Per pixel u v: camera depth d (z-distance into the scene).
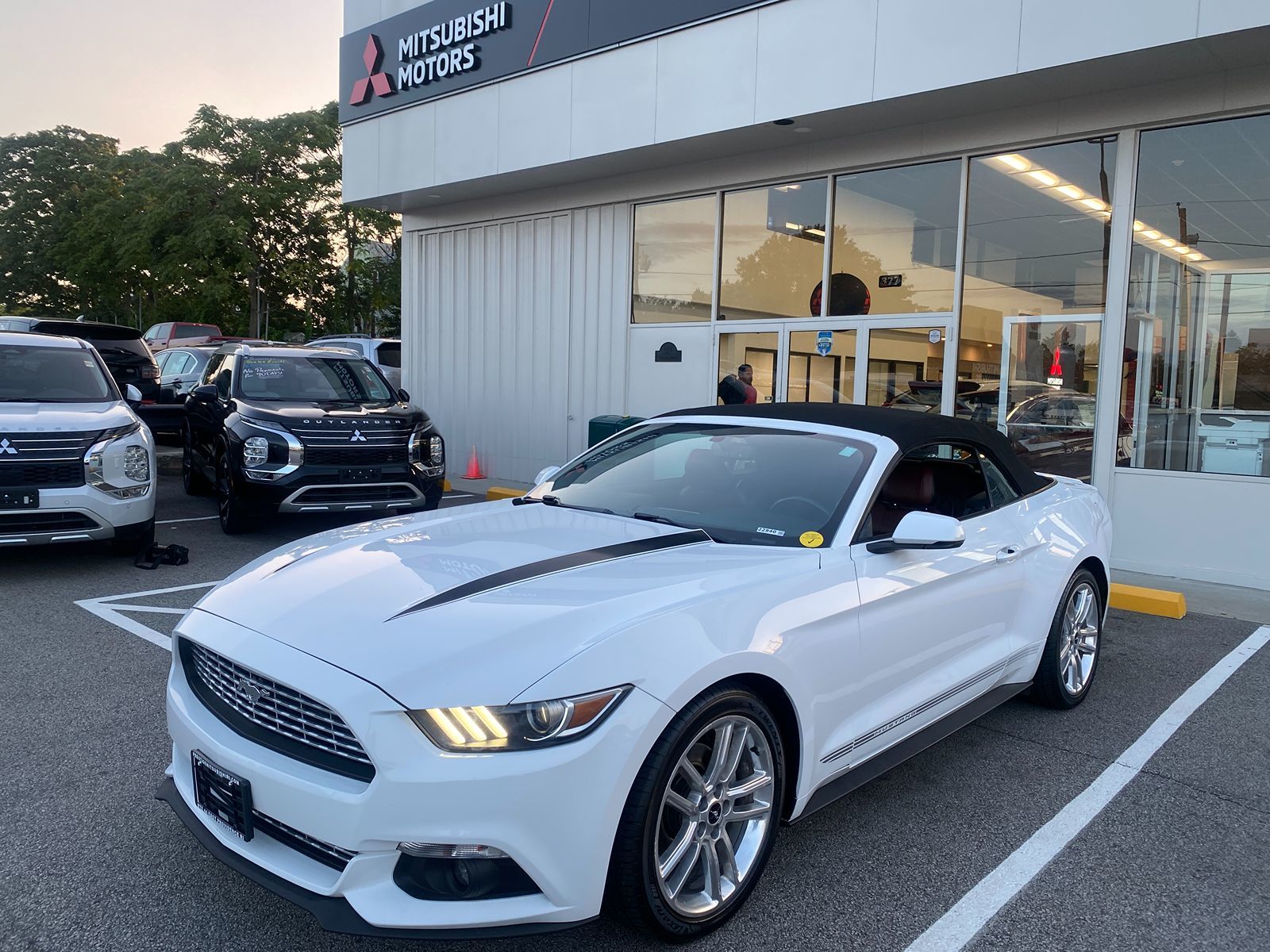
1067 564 4.44
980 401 8.64
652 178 10.73
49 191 50.50
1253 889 3.00
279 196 36.31
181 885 2.87
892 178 9.05
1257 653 5.69
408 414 8.81
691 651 2.52
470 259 12.98
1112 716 4.58
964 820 3.45
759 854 2.78
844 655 3.04
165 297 42.81
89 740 3.93
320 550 3.26
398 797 2.22
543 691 2.28
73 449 6.67
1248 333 7.35
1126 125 7.62
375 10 12.36
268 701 2.53
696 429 4.24
